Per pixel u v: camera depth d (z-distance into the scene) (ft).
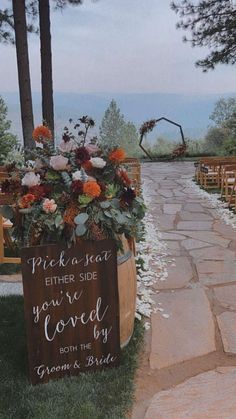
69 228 7.11
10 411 6.66
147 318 9.83
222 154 56.90
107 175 7.78
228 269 13.20
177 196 27.86
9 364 7.95
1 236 13.34
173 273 12.83
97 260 7.34
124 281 8.13
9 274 12.78
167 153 61.00
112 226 7.41
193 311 10.18
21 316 9.86
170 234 17.72
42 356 7.26
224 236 17.40
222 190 26.78
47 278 7.08
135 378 7.59
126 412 6.70
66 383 7.34
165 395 7.16
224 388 7.32
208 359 8.22
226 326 9.42
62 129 9.00
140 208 8.02
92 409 6.70
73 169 7.62
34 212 7.22
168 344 8.73
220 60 48.44
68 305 7.27
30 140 29.22
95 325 7.51
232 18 46.06
